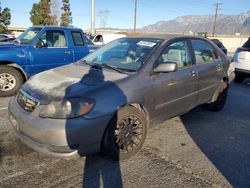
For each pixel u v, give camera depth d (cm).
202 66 470
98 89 312
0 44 661
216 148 391
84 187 286
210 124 488
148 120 371
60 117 287
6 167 316
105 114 306
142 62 371
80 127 288
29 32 711
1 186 281
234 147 397
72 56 733
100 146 314
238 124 496
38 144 300
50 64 690
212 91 519
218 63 523
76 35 751
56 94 304
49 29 693
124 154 339
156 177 308
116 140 329
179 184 297
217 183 303
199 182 303
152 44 403
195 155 365
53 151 292
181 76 412
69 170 315
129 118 338
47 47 685
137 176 309
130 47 416
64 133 282
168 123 483
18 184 286
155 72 369
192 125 479
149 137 417
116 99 317
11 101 356
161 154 363
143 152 366
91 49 780
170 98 397
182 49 436
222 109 588
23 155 344
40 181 293
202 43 496
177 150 378
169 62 366
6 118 475
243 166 342
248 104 645
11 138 391
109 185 291
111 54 421
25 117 304
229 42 4797
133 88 338
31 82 356
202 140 416
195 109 575
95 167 324
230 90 817
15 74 632
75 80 337
